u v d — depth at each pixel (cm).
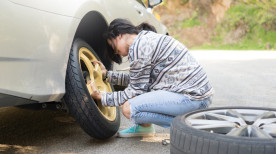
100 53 252
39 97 171
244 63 827
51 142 216
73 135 231
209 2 2359
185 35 2336
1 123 262
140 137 229
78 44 208
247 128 152
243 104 335
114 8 263
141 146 209
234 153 130
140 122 204
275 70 646
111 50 212
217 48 2236
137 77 196
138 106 196
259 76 557
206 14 2373
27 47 164
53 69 178
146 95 197
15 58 158
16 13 159
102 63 244
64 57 185
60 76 182
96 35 248
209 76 564
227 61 904
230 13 2281
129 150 201
